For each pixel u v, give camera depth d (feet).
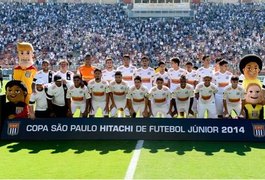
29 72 47.44
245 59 42.24
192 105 43.32
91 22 185.26
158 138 37.86
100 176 27.27
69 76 46.91
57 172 28.27
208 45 163.12
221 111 44.75
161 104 42.63
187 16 191.42
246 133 37.50
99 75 42.37
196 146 35.68
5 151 34.30
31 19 185.16
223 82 45.91
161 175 27.45
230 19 186.91
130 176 27.20
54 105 40.91
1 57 149.18
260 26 179.22
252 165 30.01
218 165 29.94
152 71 48.39
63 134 38.22
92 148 35.12
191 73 49.03
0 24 178.81
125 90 43.21
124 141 37.58
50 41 165.89
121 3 209.46
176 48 160.76
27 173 28.07
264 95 40.98
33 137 38.19
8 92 39.45
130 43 166.09
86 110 42.29
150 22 186.29
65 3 205.16
